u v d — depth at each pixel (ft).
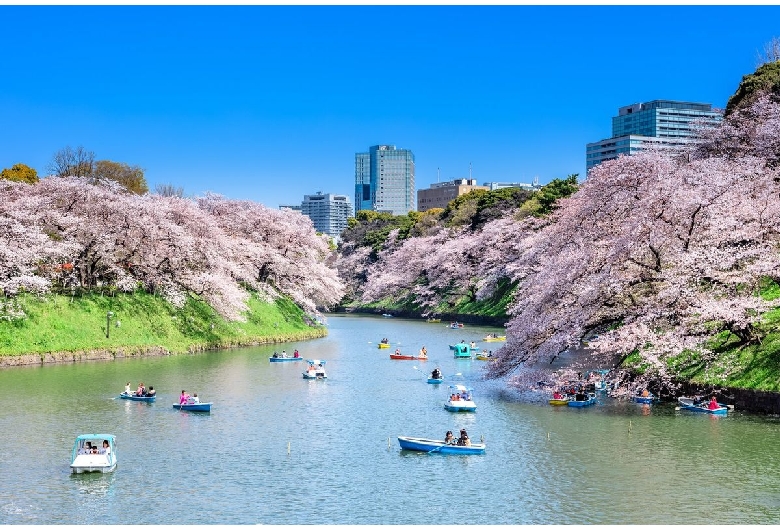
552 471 115.44
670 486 107.24
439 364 244.63
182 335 261.44
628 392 164.45
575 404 162.40
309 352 277.64
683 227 161.07
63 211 251.39
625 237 157.79
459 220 536.83
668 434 134.72
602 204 174.40
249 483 110.93
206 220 288.30
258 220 351.46
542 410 159.63
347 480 112.27
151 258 262.47
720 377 155.33
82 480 111.75
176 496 104.99
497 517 96.68
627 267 168.76
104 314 245.24
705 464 116.88
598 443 130.41
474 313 430.61
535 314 174.19
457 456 124.67
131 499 103.50
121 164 465.88
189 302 282.56
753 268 146.00
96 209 252.01
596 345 155.53
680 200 156.46
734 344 161.07
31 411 155.63
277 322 325.62
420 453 126.82
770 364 148.56
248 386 192.85
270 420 152.46
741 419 142.41
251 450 128.88
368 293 563.48
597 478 111.65
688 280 155.22
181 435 138.92
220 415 156.76
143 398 167.63
